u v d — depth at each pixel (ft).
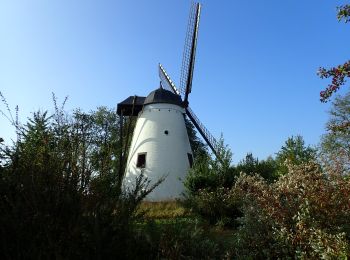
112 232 18.04
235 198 47.44
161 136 92.99
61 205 17.11
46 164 18.20
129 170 91.71
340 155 23.48
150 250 20.93
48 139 20.04
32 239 16.05
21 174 17.70
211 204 50.29
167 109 96.22
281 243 21.53
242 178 27.07
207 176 61.62
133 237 19.70
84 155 19.51
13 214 16.34
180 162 91.35
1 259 16.02
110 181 20.65
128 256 18.16
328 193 21.36
